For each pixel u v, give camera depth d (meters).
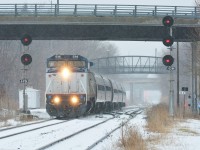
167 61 73.94
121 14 121.06
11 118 92.56
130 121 85.50
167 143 48.38
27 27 123.62
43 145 45.88
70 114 96.00
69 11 120.69
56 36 125.31
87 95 97.19
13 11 120.12
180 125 77.12
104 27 124.56
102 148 43.47
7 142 48.59
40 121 83.19
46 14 120.75
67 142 49.06
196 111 121.94
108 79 140.62
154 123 66.62
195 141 50.66
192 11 121.69
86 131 62.91
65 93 95.62
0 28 123.81
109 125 75.06
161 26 122.75
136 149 42.16
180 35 127.00
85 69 96.12
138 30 125.00
